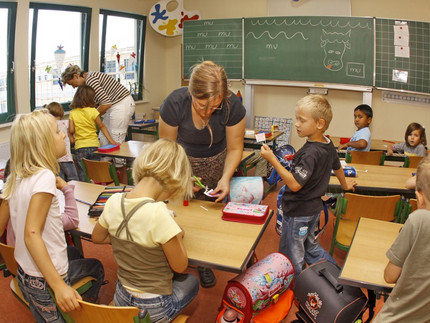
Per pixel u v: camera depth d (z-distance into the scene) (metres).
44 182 1.37
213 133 2.01
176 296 1.54
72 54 5.27
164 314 1.47
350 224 2.70
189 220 1.86
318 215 2.15
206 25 5.95
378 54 5.09
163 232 1.35
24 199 1.37
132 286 1.44
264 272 1.83
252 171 5.02
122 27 5.98
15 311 2.26
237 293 1.76
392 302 1.32
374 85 5.18
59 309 1.44
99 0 5.29
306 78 5.52
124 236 1.41
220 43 5.93
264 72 5.74
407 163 3.44
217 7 6.18
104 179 3.33
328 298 1.71
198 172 2.17
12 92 4.54
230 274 2.62
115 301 1.52
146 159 1.44
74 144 4.25
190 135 2.02
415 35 4.91
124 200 1.43
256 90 6.14
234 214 1.84
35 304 1.48
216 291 2.43
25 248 1.41
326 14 5.36
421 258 1.20
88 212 1.92
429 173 1.23
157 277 1.45
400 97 5.25
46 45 4.85
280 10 5.62
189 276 1.67
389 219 2.44
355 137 3.90
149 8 6.29
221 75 1.72
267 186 4.29
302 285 1.80
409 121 5.28
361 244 1.71
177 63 6.83
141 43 6.36
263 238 3.17
